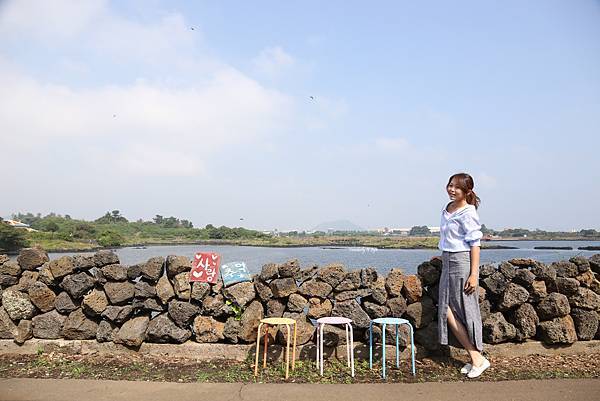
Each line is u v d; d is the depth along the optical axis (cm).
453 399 477
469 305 572
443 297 588
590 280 659
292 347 620
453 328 583
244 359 624
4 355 641
